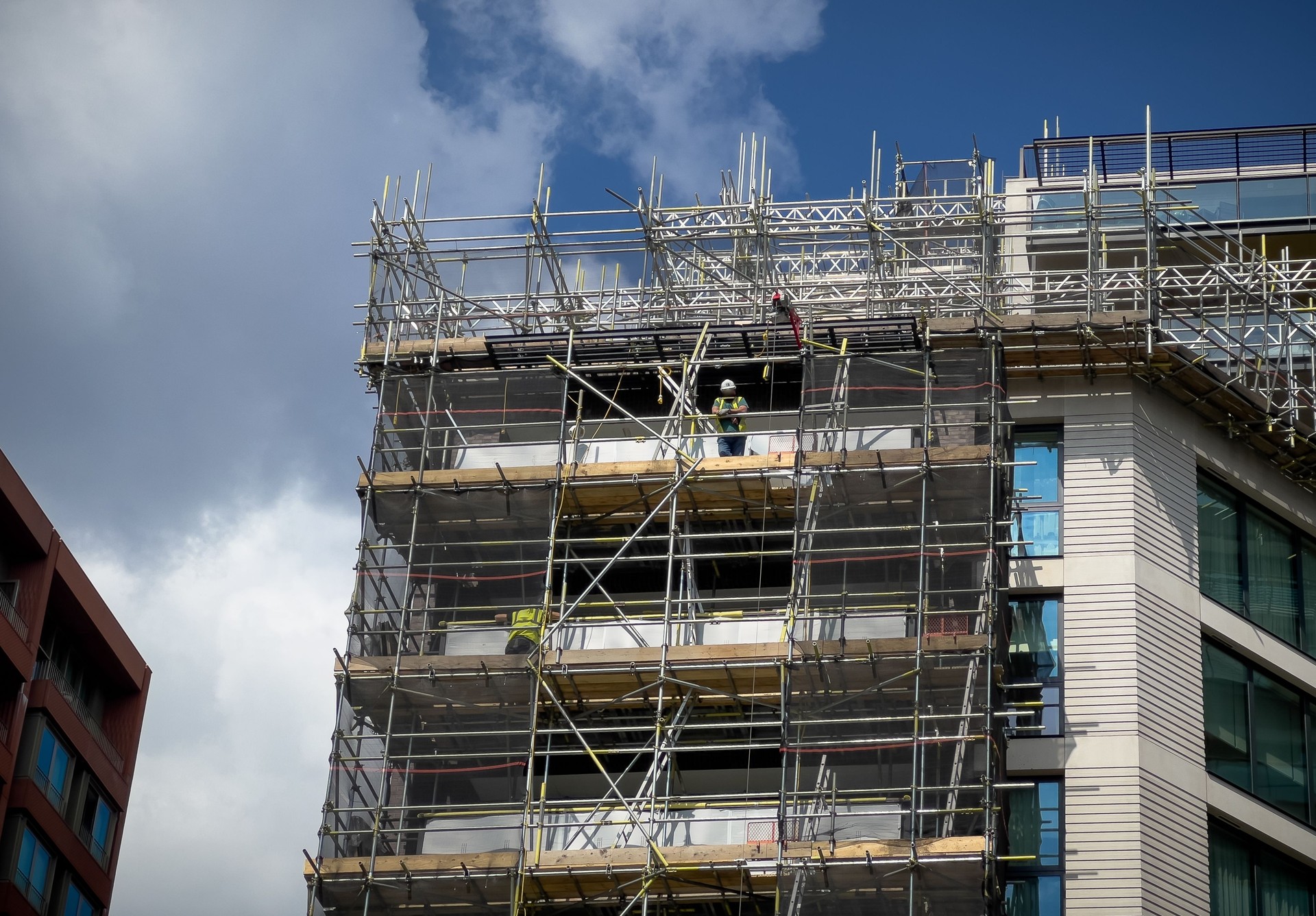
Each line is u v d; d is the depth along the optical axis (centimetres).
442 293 4862
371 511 4450
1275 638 4312
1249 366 4625
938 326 4475
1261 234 5353
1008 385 4475
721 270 5034
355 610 4288
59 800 5738
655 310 4681
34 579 5678
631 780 4278
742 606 4462
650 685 4081
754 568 4506
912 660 3966
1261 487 4478
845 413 4281
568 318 4872
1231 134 5572
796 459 4194
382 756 4156
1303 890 4097
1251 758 4159
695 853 3878
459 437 4562
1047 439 4412
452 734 4084
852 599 4138
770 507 4391
